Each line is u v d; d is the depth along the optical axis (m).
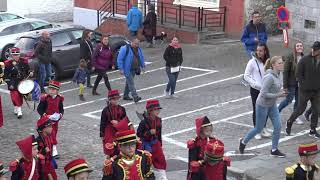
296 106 19.95
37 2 48.94
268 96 16.73
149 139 14.87
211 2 37.00
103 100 26.00
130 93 26.14
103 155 18.30
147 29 36.69
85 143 19.53
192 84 27.47
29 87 22.59
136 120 22.12
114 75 30.78
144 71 29.47
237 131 20.34
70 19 50.22
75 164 10.08
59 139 19.89
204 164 11.70
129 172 10.45
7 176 16.05
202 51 33.59
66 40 30.70
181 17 38.41
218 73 29.25
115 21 41.44
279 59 16.77
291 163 16.75
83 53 27.38
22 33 37.50
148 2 39.69
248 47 26.22
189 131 20.72
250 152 17.97
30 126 21.67
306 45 32.00
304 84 18.62
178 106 23.92
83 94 26.92
